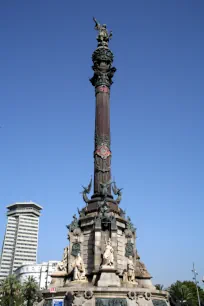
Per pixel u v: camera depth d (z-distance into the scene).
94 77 54.12
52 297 35.16
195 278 81.25
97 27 57.56
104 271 37.16
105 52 54.09
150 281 42.03
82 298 33.56
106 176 47.34
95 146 49.59
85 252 41.75
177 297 98.12
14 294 92.44
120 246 42.59
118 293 34.28
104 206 42.81
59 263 42.28
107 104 51.88
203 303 110.69
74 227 43.78
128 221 46.03
